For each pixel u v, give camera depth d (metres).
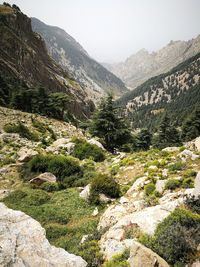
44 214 14.45
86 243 10.16
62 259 7.48
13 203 16.23
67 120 65.19
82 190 18.27
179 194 11.93
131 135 36.59
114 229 10.27
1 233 7.70
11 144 29.03
